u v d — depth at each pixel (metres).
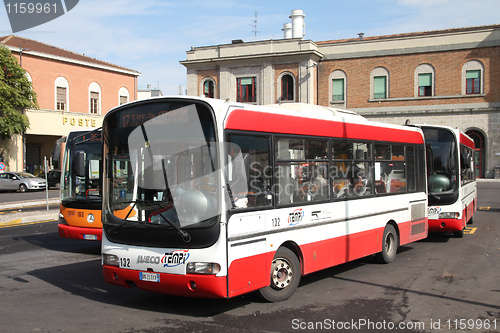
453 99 40.72
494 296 7.39
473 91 40.38
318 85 43.97
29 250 11.90
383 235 9.73
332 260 8.11
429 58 41.25
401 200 10.41
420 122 41.78
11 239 13.65
